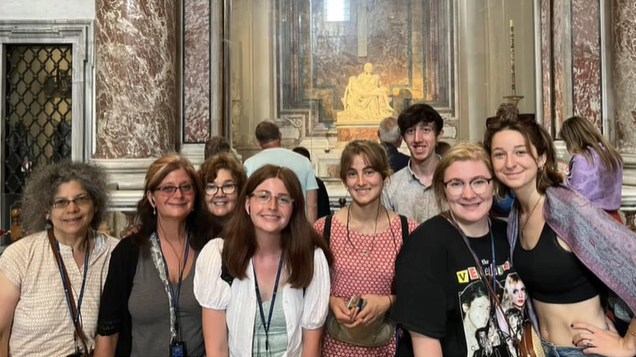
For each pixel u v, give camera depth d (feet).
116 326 7.36
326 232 8.21
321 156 31.58
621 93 20.13
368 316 7.39
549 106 23.15
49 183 7.75
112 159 18.62
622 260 6.38
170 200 7.50
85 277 7.94
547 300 6.89
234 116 28.35
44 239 7.91
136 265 7.48
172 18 20.15
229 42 23.54
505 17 28.17
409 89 32.94
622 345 6.46
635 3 19.79
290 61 32.86
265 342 7.01
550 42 23.06
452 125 31.94
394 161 14.19
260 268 7.14
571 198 6.64
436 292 6.37
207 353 7.00
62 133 24.58
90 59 23.86
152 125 19.06
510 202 8.71
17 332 7.58
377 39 33.30
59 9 23.97
